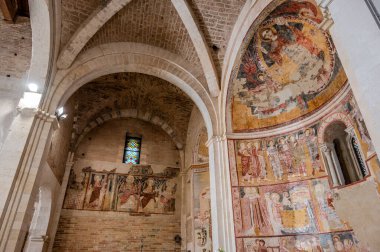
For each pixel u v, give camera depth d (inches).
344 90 305.7
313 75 350.9
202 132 592.7
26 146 308.5
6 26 430.6
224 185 380.2
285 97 390.6
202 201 541.3
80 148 609.3
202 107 435.8
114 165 613.0
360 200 283.3
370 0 134.9
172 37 426.6
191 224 539.2
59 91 362.3
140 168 625.6
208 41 417.4
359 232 279.4
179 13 378.3
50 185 463.8
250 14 361.4
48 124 333.7
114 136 647.8
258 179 379.2
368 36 132.2
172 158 658.8
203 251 499.8
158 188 615.2
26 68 419.5
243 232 347.9
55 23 337.4
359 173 299.4
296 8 318.0
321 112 343.9
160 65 433.1
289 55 369.7
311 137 355.3
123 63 419.2
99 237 535.5
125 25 405.4
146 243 553.6
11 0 396.2
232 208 362.0
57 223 515.5
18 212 281.7
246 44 384.5
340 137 331.3
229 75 409.4
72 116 570.9
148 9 388.2
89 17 364.5
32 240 449.7
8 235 270.2
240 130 411.2
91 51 395.9
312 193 337.1
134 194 593.3
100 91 600.7
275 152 385.4
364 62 132.7
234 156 395.2
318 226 319.9
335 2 156.1
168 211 596.1
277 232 343.0
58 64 367.2
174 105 647.8
